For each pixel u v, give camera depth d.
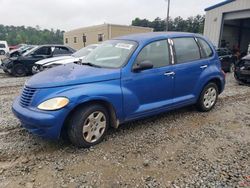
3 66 12.71
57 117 3.49
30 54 12.40
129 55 4.29
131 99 4.21
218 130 4.68
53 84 3.62
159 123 4.97
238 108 6.12
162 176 3.17
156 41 4.64
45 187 2.94
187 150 3.86
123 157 3.62
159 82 4.56
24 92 3.84
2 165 3.39
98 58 4.69
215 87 5.76
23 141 4.10
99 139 4.00
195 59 5.26
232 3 17.67
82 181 3.05
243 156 3.68
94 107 3.83
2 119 5.15
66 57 9.39
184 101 5.10
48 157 3.61
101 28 32.06
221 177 3.15
